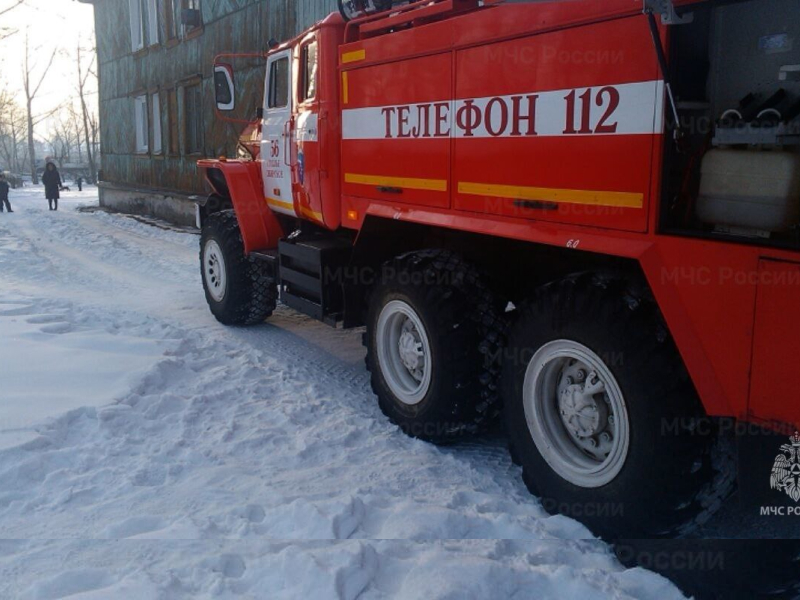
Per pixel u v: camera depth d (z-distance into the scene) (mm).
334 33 4766
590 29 2875
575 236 3029
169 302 8336
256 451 4078
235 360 5645
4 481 3566
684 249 2604
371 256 4742
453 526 3186
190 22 14680
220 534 3107
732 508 3250
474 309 3828
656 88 2645
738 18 2559
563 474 3236
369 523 3252
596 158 2900
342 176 4777
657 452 2740
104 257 12242
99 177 24703
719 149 2594
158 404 4570
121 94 21938
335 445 4168
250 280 6656
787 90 2465
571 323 3057
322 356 6043
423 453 4070
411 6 4094
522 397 3410
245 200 6402
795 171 2371
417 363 4172
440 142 3760
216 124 15922
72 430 4160
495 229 3428
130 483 3588
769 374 2381
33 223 18297
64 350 5363
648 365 2756
